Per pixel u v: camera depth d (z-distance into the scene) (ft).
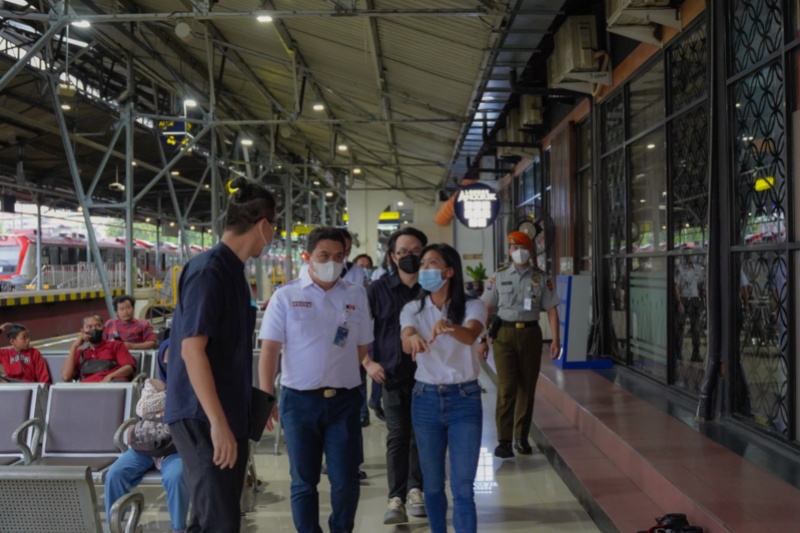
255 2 27.20
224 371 8.29
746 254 15.48
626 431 15.93
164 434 12.52
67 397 14.79
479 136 40.63
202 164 68.03
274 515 14.69
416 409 11.57
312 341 11.08
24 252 74.64
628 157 23.81
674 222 20.06
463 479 11.08
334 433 11.19
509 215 52.13
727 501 11.23
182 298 8.25
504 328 17.97
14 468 7.57
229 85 46.47
